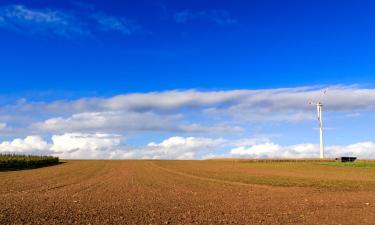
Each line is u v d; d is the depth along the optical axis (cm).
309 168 8169
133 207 2455
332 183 4494
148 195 3178
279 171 7156
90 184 4262
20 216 2050
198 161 12469
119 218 2048
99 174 6178
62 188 3756
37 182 4491
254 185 4247
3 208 2312
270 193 3412
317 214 2211
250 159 12531
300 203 2698
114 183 4441
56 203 2592
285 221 1994
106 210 2312
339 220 2025
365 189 3791
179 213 2234
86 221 1953
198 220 2016
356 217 2116
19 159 8256
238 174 6244
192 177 5544
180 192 3453
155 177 5528
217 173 6525
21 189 3622
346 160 10769
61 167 8638
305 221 1997
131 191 3506
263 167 8738
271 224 1917
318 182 4641
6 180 4778
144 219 2031
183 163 11050
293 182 4650
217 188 3878
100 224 1884
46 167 8625
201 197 3070
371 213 2252
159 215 2159
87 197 2984
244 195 3234
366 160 11081
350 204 2642
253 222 1967
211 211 2317
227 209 2403
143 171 7100
